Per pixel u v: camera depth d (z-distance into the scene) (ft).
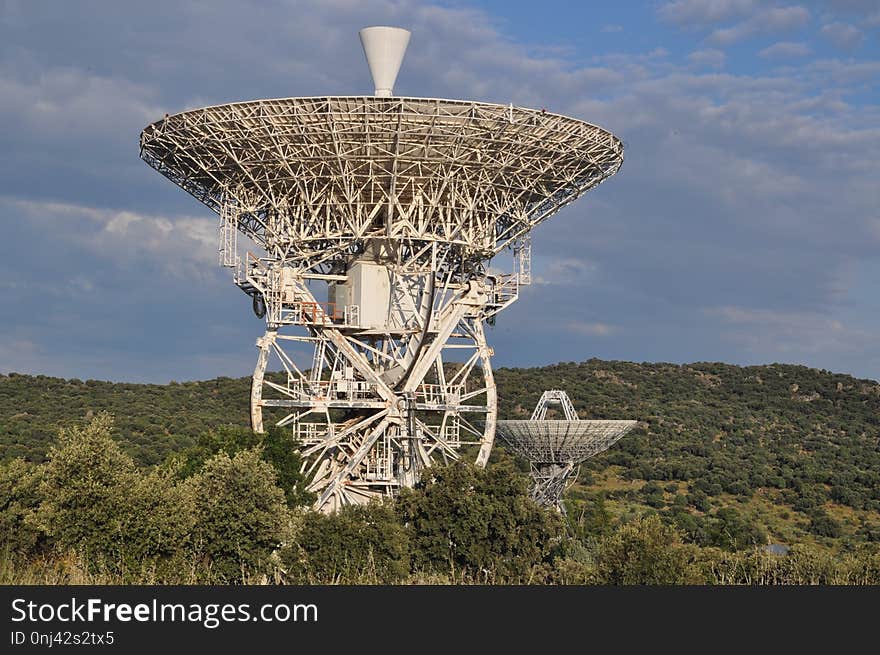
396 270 197.77
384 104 179.73
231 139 186.60
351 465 192.85
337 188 193.06
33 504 147.13
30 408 414.21
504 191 198.18
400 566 148.36
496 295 207.00
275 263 197.88
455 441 209.26
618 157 205.87
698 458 420.36
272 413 415.85
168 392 470.39
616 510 336.70
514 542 166.50
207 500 143.64
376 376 196.54
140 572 132.87
